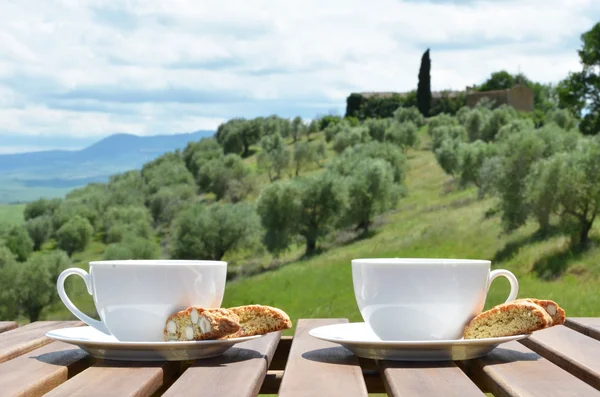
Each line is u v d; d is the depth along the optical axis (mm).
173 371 1448
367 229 46594
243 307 1510
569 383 1206
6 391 1165
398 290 1508
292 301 37188
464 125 71250
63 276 1624
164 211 77938
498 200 40125
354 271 1599
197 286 1518
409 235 41188
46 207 83312
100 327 1611
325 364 1421
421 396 1111
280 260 47625
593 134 48688
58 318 51031
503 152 35094
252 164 89688
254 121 99625
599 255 29688
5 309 50656
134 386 1187
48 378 1295
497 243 34469
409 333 1524
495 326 1484
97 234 74750
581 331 1871
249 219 51812
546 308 1519
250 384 1216
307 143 78125
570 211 30688
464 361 1491
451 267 1501
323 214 46719
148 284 1497
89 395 1117
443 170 54406
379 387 1511
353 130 77438
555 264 30031
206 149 99312
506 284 29641
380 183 46125
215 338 1430
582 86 49562
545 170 31125
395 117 87562
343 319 2146
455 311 1511
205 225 51750
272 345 1643
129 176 94875
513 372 1310
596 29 49031
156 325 1510
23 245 67875
